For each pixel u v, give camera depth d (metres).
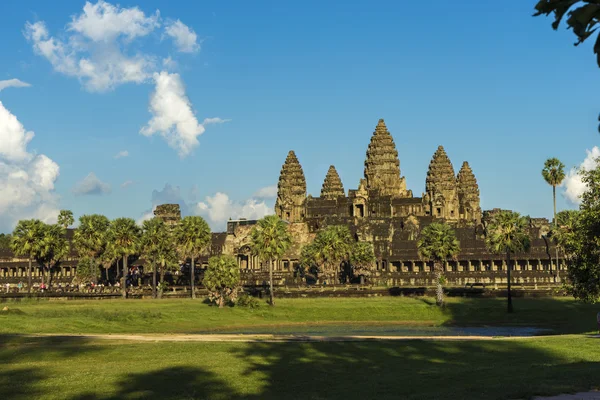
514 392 40.50
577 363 54.00
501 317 141.25
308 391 48.97
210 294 153.12
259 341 76.62
